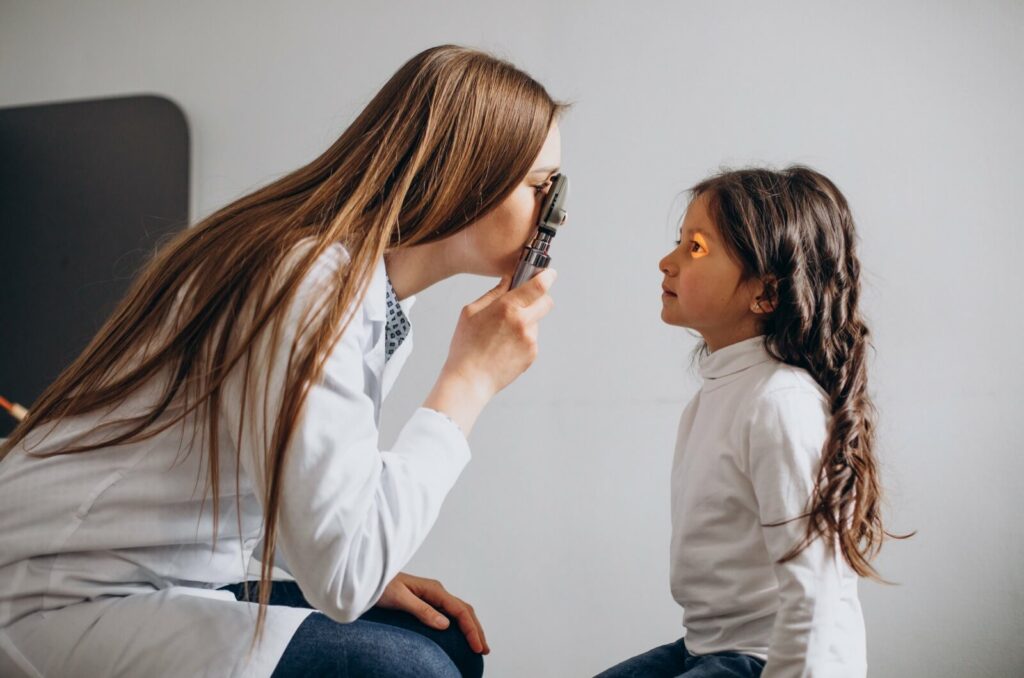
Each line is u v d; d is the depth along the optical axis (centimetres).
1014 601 155
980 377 157
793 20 166
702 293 110
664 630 168
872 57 163
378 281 88
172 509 84
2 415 192
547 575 172
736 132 167
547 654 171
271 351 75
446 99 87
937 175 160
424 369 178
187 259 86
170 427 82
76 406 84
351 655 84
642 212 170
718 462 105
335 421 75
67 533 82
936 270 159
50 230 194
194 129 192
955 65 160
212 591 90
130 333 86
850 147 163
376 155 86
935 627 157
